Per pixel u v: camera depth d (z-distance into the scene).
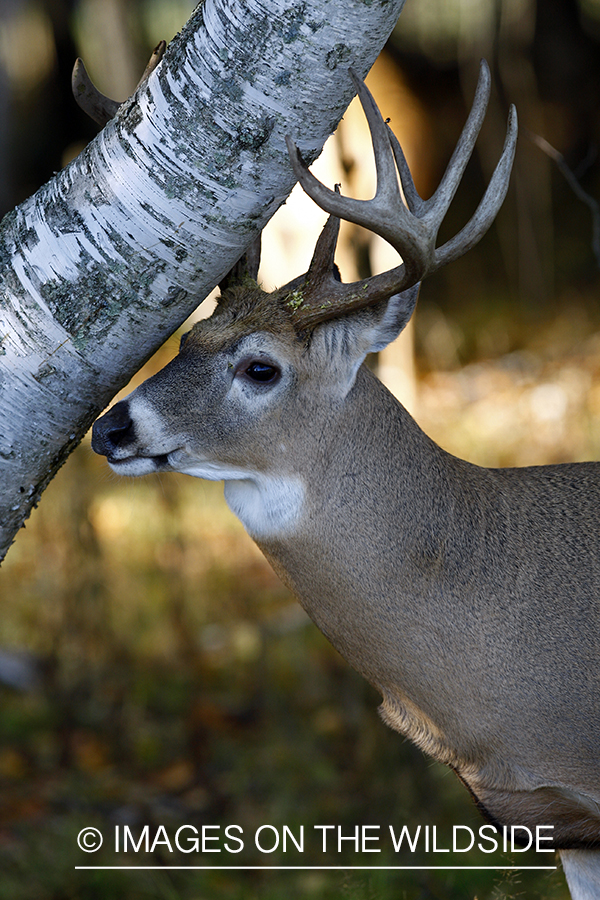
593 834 6.43
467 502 6.27
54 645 11.35
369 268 14.88
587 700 5.98
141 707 11.27
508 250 22.17
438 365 19.86
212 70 4.97
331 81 4.95
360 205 5.03
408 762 9.53
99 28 18.86
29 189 21.00
